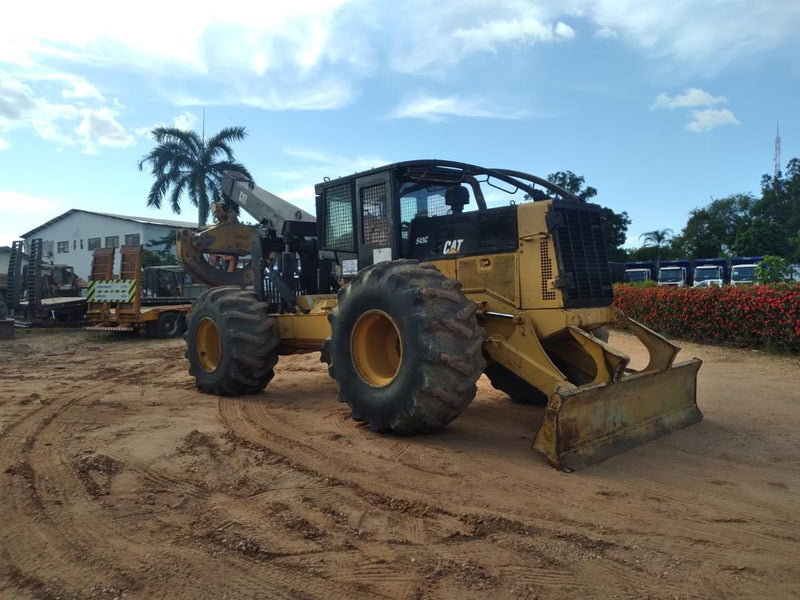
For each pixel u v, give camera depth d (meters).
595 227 5.57
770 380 8.05
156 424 5.77
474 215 5.75
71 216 55.41
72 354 12.81
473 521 3.43
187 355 7.75
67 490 3.97
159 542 3.21
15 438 5.25
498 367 6.63
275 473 4.29
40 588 2.78
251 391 7.30
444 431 5.41
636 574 2.85
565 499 3.76
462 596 2.66
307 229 8.16
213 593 2.71
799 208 47.78
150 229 50.56
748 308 10.83
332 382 8.43
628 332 13.97
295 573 2.87
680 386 5.59
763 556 3.02
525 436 5.27
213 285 12.11
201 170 34.44
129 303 15.74
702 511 3.58
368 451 4.76
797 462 4.54
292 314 7.24
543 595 2.67
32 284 18.69
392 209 6.08
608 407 4.73
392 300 4.89
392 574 2.86
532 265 5.30
